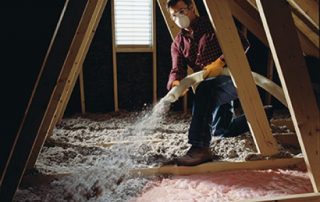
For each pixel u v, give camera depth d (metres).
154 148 2.24
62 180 1.75
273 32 1.32
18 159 1.25
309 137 1.41
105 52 3.63
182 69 2.04
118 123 3.24
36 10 0.80
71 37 1.10
